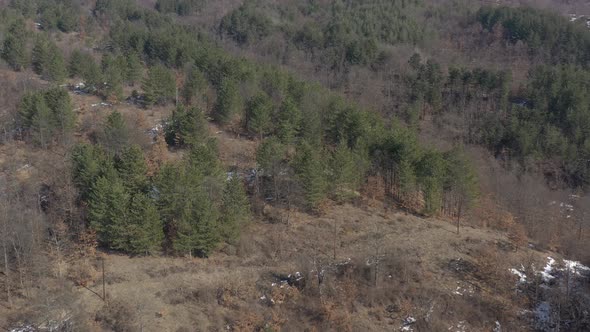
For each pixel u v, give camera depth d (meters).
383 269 54.06
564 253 62.97
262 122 78.75
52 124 72.75
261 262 55.12
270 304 49.47
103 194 53.00
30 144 73.00
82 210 55.84
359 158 66.56
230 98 83.19
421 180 66.31
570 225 71.19
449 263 57.00
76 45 129.25
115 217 52.34
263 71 100.00
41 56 99.00
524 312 51.94
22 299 46.69
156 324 45.31
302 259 54.84
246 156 74.19
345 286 52.03
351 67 131.12
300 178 62.28
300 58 141.25
